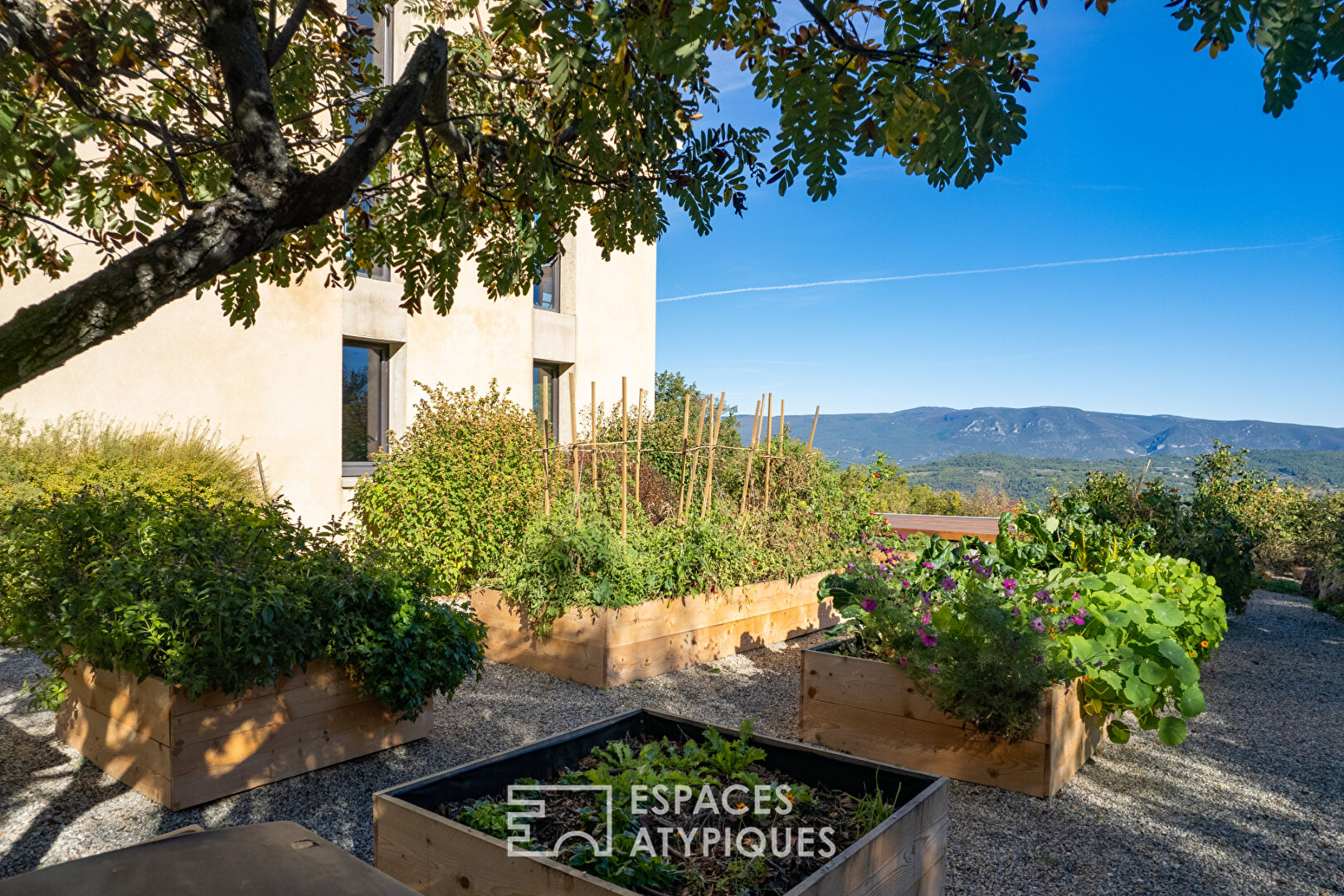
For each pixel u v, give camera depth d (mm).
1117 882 2955
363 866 1209
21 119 2109
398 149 3279
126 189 2896
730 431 9875
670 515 6840
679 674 5668
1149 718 3963
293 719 3627
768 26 1438
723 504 7117
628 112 2018
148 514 3986
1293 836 3383
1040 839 3275
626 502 6277
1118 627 3934
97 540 3820
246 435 7539
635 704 4930
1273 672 6195
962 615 3871
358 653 3744
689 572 6008
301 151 3320
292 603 3410
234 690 3295
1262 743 4602
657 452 8891
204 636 3195
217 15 1632
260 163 1671
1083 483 9711
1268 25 1032
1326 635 7629
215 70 2938
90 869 1126
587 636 5336
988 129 1262
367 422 9305
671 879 2055
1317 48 1020
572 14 1607
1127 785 3898
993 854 3139
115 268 1454
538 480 7148
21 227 2736
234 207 1614
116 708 3549
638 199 2289
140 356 6844
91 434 6277
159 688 3273
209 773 3330
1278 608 9102
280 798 3414
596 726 2959
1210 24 1082
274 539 3959
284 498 7789
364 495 7328
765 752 2828
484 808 2340
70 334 1393
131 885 1088
